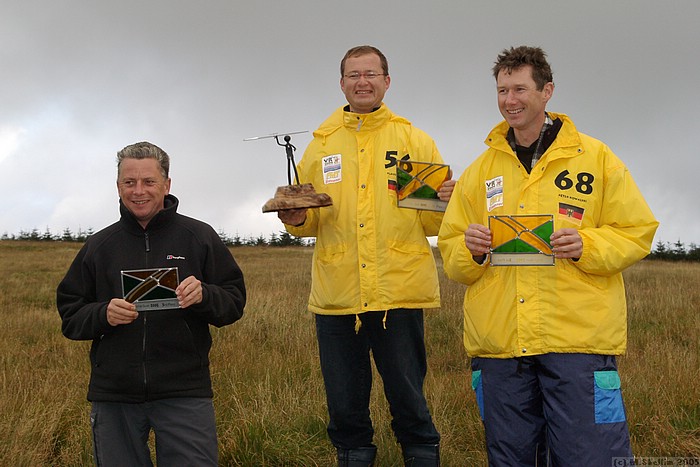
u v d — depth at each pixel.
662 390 5.79
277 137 4.02
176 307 3.24
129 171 3.36
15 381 6.23
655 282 16.53
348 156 4.03
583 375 3.14
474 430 5.11
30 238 64.81
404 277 3.92
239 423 5.01
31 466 4.47
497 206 3.40
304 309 10.92
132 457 3.42
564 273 3.24
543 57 3.30
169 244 3.43
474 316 3.43
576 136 3.31
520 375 3.29
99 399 3.34
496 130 3.47
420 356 4.10
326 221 4.05
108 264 3.42
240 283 3.64
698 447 4.69
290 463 4.69
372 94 3.97
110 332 3.34
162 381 3.32
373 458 4.32
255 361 7.26
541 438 3.33
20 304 13.57
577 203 3.27
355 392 4.15
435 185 3.84
